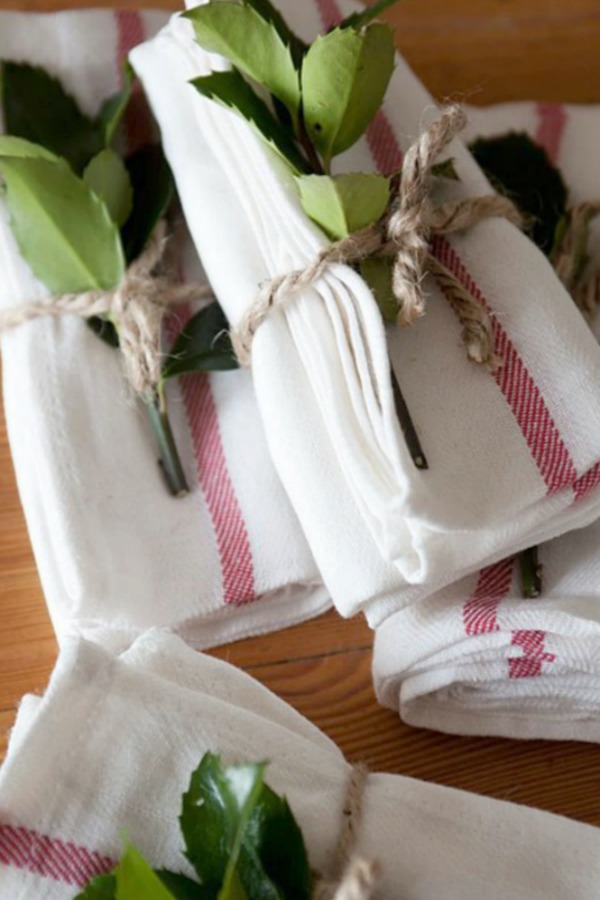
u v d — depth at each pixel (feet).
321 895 1.60
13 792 1.61
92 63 2.16
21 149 1.98
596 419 1.81
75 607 1.89
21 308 2.01
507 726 1.96
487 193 1.96
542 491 1.80
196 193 1.97
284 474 1.85
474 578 1.92
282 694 1.99
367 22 1.99
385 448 1.74
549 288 1.88
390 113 2.03
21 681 1.97
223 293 1.92
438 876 1.65
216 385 2.07
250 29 1.84
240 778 1.53
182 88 2.04
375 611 1.82
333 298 1.80
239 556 1.98
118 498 1.97
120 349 2.03
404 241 1.81
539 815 1.71
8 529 2.06
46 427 1.96
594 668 1.86
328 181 1.77
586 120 2.25
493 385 1.83
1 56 2.13
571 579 1.92
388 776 1.71
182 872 1.62
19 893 1.60
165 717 1.66
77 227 1.96
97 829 1.62
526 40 2.46
